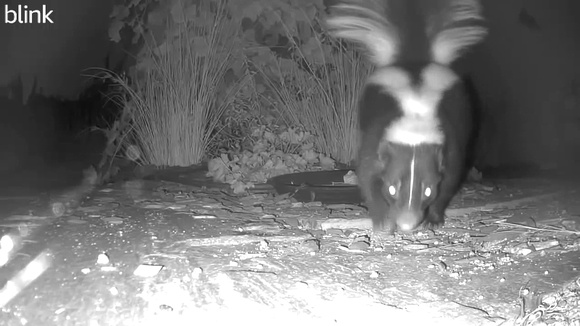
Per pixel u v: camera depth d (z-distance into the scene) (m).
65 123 1.22
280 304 0.48
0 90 1.19
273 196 0.84
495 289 0.51
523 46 1.25
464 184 0.88
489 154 1.15
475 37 0.93
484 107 1.17
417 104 0.63
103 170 0.98
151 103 1.08
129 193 0.85
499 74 1.22
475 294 0.50
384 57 0.81
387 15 0.85
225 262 0.57
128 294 0.49
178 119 1.06
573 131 1.21
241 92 1.15
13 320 0.45
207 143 1.08
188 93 1.07
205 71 1.08
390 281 0.52
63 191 0.86
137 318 0.45
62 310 0.47
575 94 1.25
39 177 0.95
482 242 0.63
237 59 1.15
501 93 1.21
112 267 0.55
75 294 0.49
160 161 1.06
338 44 1.11
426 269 0.55
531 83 1.25
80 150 1.15
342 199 0.82
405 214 0.60
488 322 0.45
